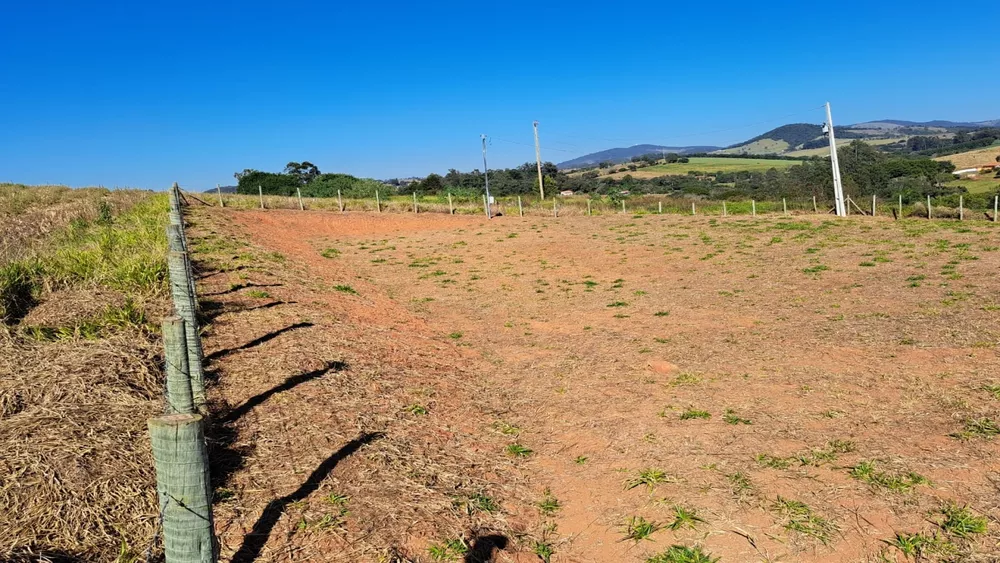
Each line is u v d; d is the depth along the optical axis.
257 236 18.62
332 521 3.67
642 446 5.02
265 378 5.90
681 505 4.07
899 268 12.54
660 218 25.23
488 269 15.79
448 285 13.82
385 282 14.30
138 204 20.95
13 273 7.70
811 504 4.00
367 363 6.84
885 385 6.07
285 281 11.45
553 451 5.05
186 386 3.96
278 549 3.36
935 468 4.36
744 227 20.98
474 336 9.17
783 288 11.50
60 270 8.55
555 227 23.72
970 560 3.37
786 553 3.52
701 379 6.62
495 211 30.06
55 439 3.93
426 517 3.83
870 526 3.72
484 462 4.77
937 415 5.28
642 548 3.64
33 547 2.98
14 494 3.34
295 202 30.02
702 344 8.05
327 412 5.28
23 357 5.37
